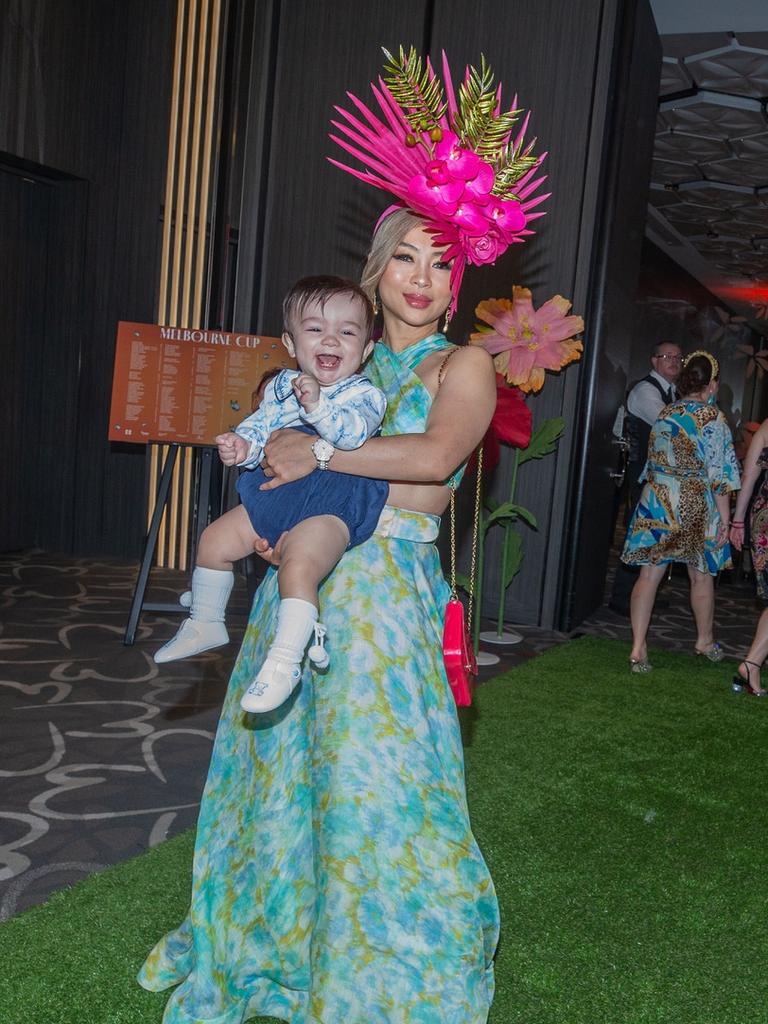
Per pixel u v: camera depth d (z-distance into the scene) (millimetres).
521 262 5953
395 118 1750
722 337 18781
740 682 4844
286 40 6438
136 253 6801
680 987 2258
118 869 2625
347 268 6418
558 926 2502
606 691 4715
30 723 3746
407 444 1630
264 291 6641
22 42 6188
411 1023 1563
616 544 10836
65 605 5629
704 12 6965
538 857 2891
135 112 6723
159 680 4371
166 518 6797
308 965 1756
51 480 7160
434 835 1627
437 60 6082
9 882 2551
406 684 1674
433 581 1821
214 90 6359
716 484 5035
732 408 19625
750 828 3189
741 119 8883
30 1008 1986
